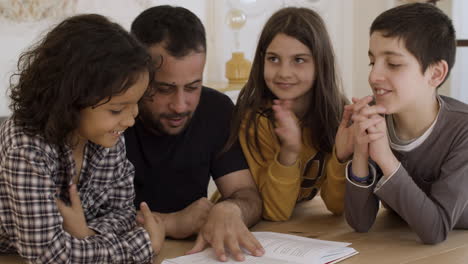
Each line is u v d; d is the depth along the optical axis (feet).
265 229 4.37
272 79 4.78
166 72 4.08
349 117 4.51
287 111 4.57
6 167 3.22
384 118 4.08
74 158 3.70
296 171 4.59
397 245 3.89
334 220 4.58
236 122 4.95
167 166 4.83
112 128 3.25
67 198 3.68
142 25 4.20
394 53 3.87
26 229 3.19
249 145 4.90
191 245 4.00
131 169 4.03
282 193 4.53
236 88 10.73
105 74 3.06
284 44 4.67
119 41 3.16
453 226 4.16
